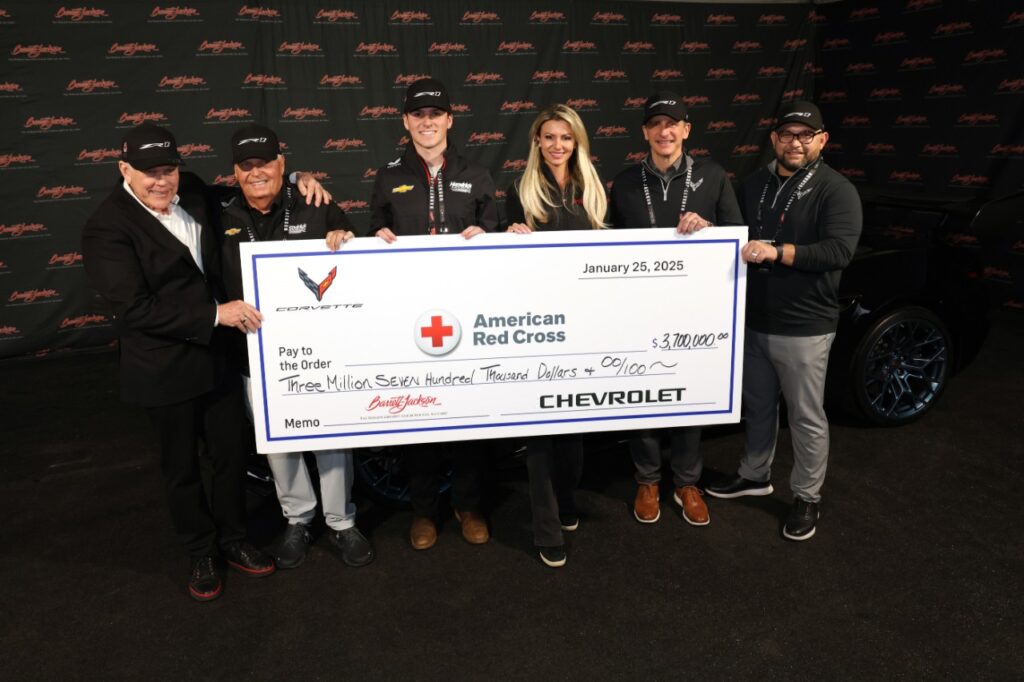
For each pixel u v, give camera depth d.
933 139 6.34
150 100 5.45
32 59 5.11
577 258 2.52
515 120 6.60
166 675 2.21
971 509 3.01
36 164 5.22
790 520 2.85
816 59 7.43
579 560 2.74
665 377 2.67
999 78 5.77
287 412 2.53
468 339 2.54
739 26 7.15
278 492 2.75
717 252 2.58
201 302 2.39
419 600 2.54
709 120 7.28
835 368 3.54
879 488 3.18
